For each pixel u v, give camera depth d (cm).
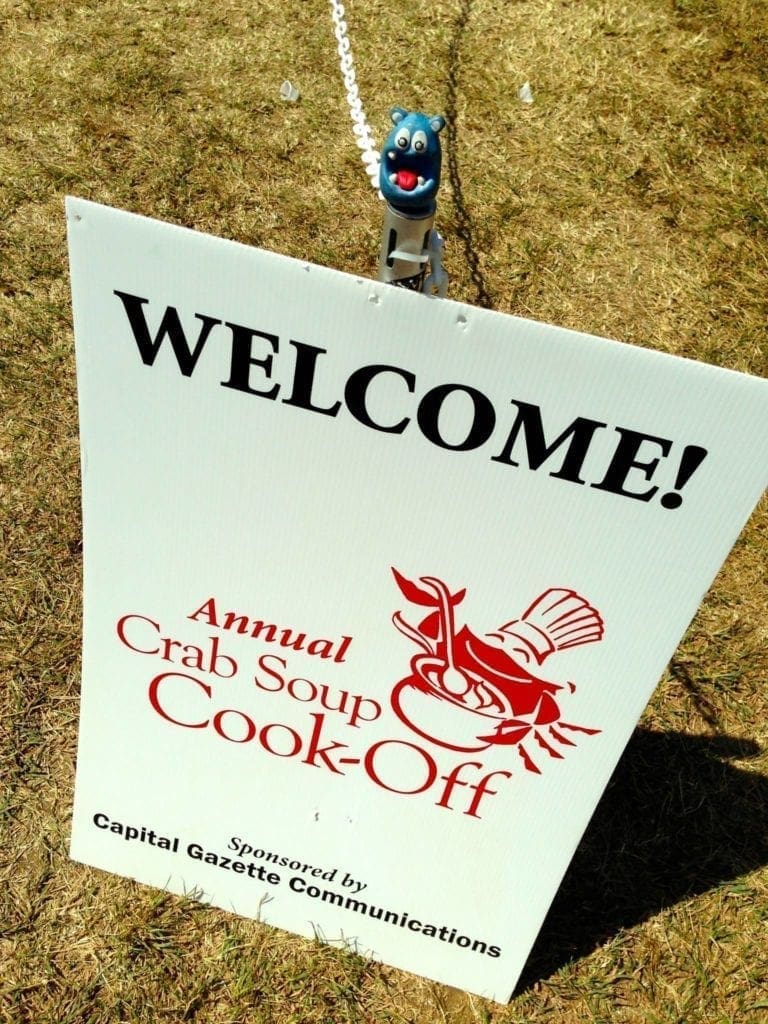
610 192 379
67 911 213
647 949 220
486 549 150
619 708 162
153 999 204
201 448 151
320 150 376
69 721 240
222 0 427
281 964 210
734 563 290
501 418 135
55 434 293
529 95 404
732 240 372
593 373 128
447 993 211
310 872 202
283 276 130
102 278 136
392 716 174
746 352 340
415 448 142
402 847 192
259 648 172
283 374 139
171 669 180
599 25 436
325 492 150
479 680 165
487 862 188
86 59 398
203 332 138
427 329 129
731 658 270
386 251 151
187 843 206
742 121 411
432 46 417
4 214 343
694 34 440
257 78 398
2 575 263
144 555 166
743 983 217
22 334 312
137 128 377
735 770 250
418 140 135
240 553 161
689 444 132
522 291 345
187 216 352
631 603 150
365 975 211
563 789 175
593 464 137
